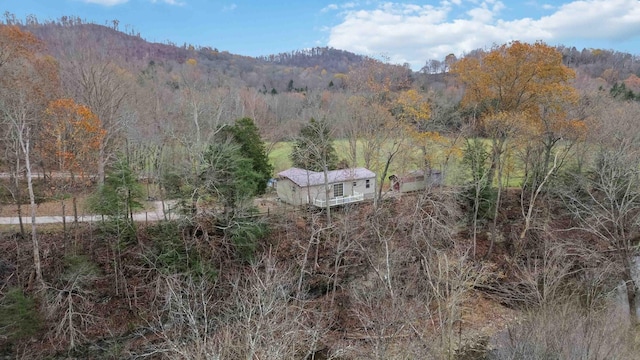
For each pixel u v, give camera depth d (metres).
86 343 23.38
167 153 38.53
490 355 22.95
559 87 33.06
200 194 25.77
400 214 31.89
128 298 25.39
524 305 27.52
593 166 33.47
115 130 34.53
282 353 16.61
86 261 25.14
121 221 25.92
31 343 22.41
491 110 35.84
